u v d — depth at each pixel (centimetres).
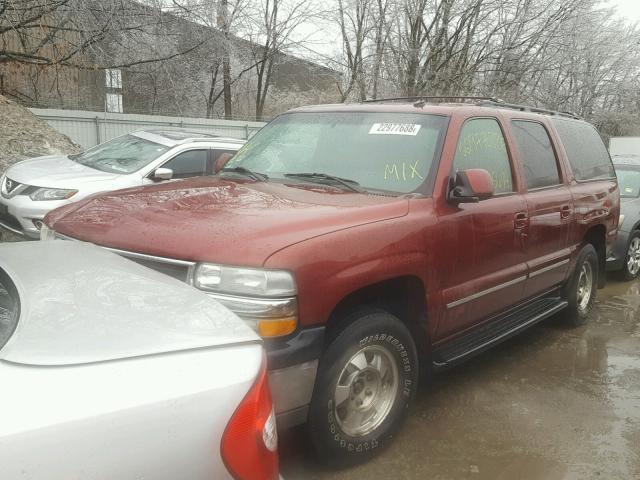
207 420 156
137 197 355
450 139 387
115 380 150
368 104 452
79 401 142
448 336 388
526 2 2202
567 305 561
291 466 320
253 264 268
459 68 2277
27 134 1158
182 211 318
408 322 357
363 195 362
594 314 647
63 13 1628
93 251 243
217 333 180
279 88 3139
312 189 373
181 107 2545
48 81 2138
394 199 354
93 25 1658
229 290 268
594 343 551
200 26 1969
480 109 433
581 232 544
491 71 2294
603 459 346
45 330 160
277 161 429
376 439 327
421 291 348
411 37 2236
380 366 328
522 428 379
